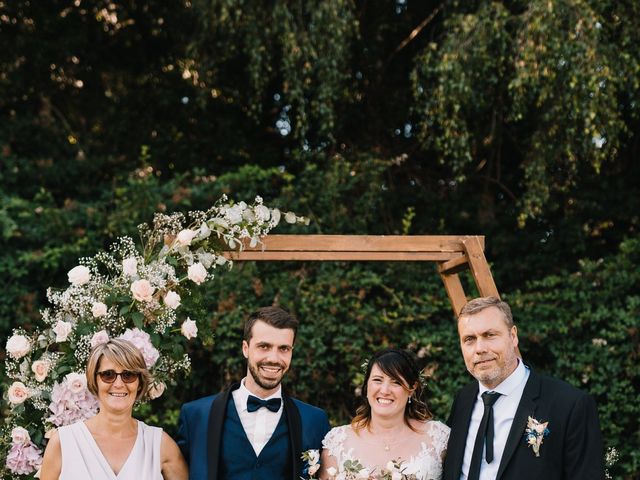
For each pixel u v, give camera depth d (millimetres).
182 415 3424
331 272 6402
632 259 6316
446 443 3248
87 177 7148
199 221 3875
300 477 3262
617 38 5980
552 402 2975
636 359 5875
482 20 5836
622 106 6395
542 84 5703
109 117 7633
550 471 2883
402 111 7578
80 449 2979
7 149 6828
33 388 3477
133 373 3000
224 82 7562
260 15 6430
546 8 5453
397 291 6516
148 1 7664
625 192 6887
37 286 6375
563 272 6426
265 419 3316
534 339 6027
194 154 7469
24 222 6426
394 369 3197
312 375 6039
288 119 7758
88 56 7672
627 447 5707
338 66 6465
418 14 7531
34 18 7426
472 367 3049
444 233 7125
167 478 3164
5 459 3506
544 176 6098
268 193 6840
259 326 3250
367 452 3219
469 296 6422
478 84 6016
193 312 3834
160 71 7734
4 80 7352
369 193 6711
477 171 7535
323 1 6160
